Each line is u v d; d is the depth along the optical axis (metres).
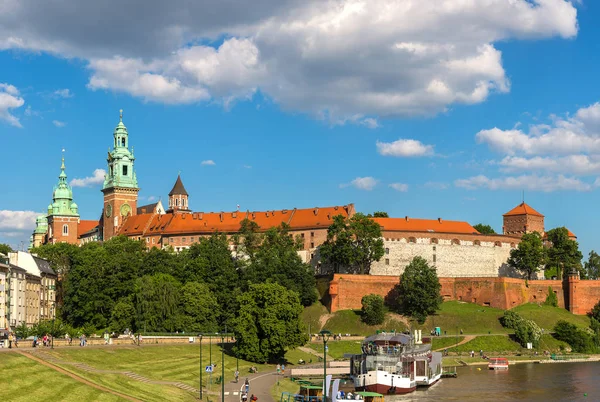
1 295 174.75
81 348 134.38
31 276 199.62
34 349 123.44
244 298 166.00
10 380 97.50
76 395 97.69
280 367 156.62
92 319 191.00
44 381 100.94
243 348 162.25
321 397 123.75
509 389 148.12
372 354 147.12
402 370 146.75
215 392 124.12
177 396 113.94
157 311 183.12
